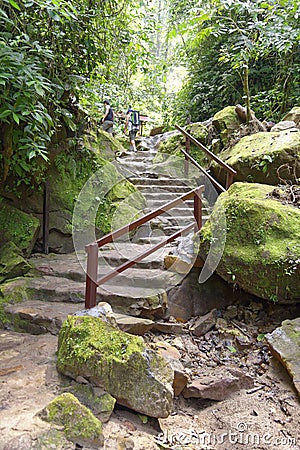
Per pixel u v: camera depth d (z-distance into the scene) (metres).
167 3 8.22
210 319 3.21
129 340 1.98
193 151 5.93
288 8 4.93
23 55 2.84
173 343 2.88
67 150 4.57
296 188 3.75
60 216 4.34
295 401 2.36
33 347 2.40
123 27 4.75
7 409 1.68
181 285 3.33
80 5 3.93
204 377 2.52
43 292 3.18
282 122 5.23
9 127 3.43
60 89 3.68
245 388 2.52
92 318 2.09
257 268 3.01
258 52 5.91
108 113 6.19
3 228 3.77
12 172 3.95
